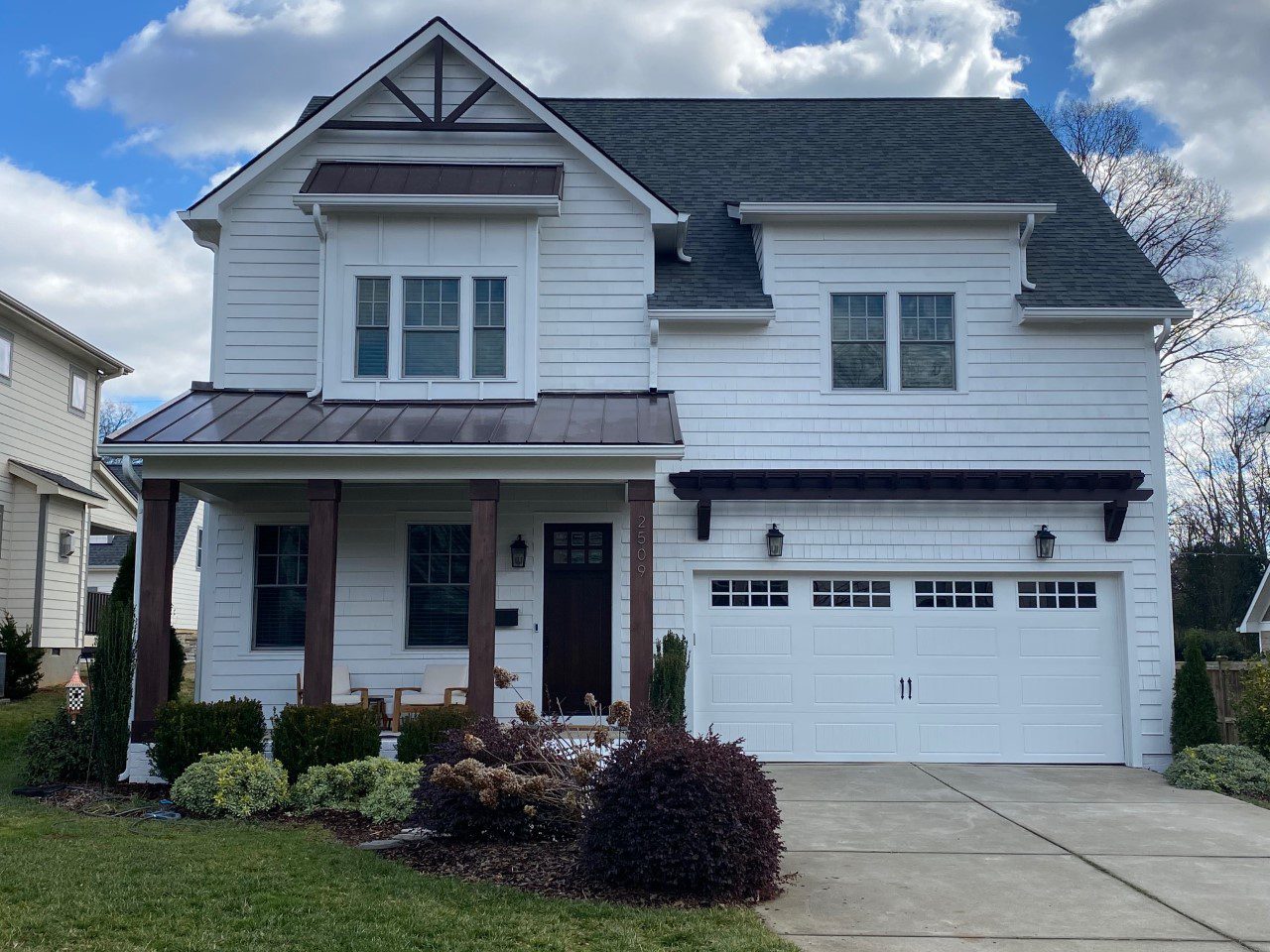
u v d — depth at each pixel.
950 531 14.23
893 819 10.45
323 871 7.67
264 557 14.37
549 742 9.72
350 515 14.30
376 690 14.00
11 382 21.17
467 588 14.32
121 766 11.45
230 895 6.96
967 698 14.15
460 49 14.71
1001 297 14.64
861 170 16.44
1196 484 34.59
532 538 14.24
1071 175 16.77
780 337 14.52
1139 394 14.50
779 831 9.87
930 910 7.30
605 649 14.30
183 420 12.65
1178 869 8.53
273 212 14.59
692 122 18.19
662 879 7.42
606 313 14.53
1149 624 14.16
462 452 11.80
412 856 8.41
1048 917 7.16
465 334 14.01
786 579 14.28
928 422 14.41
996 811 10.87
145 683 11.75
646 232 14.66
